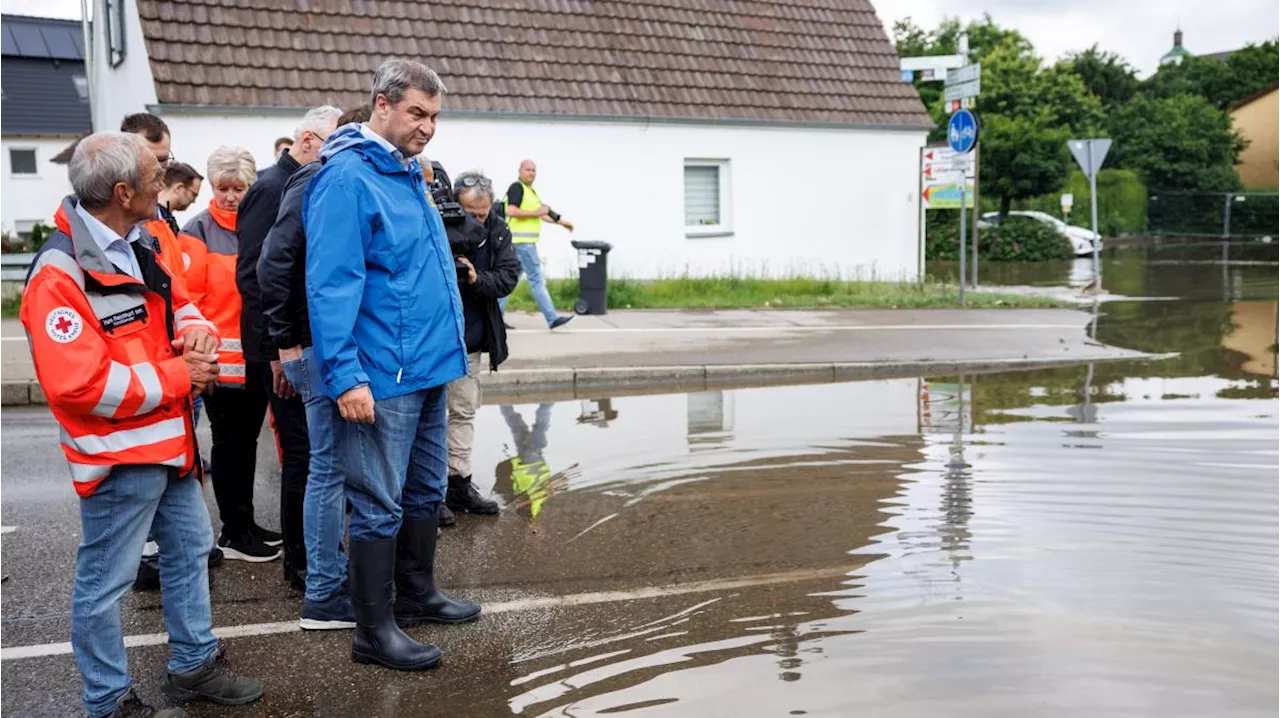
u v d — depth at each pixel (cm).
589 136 1809
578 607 476
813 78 2042
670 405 942
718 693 384
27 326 349
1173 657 407
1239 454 721
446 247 442
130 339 361
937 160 1961
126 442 360
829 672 399
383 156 418
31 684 406
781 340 1261
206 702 392
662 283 1730
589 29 1881
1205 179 4644
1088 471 685
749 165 1961
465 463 618
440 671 416
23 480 701
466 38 1770
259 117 1580
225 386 537
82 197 354
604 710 374
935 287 1903
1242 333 1340
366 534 421
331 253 405
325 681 410
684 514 613
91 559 368
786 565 523
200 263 536
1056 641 424
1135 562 516
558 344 1217
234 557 559
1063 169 3412
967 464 712
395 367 420
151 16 1566
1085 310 1603
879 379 1073
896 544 550
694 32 1975
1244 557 522
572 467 725
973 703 371
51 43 4028
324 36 1669
